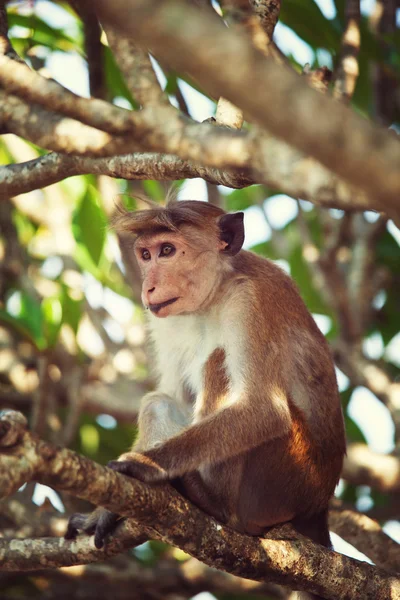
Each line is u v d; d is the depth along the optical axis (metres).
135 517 7.98
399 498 15.20
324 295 16.02
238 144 5.38
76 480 7.02
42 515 13.23
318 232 18.27
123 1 3.11
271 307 10.92
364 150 3.10
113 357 16.70
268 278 11.26
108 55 13.59
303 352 11.00
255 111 3.17
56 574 14.41
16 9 14.21
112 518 8.99
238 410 9.99
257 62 3.13
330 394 11.13
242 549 8.84
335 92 10.69
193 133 5.79
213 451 9.61
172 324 11.79
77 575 13.70
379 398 15.14
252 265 11.50
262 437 9.96
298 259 17.39
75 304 14.55
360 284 16.14
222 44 3.12
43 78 6.38
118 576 13.70
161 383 11.80
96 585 14.84
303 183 4.99
